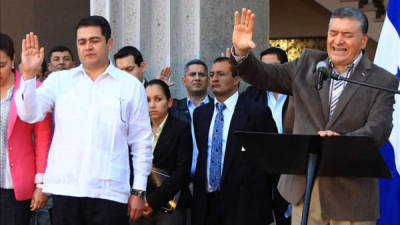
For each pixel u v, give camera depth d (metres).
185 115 5.80
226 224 5.10
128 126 4.46
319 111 4.09
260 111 5.23
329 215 4.08
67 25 8.27
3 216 4.56
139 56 5.91
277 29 10.80
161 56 6.27
